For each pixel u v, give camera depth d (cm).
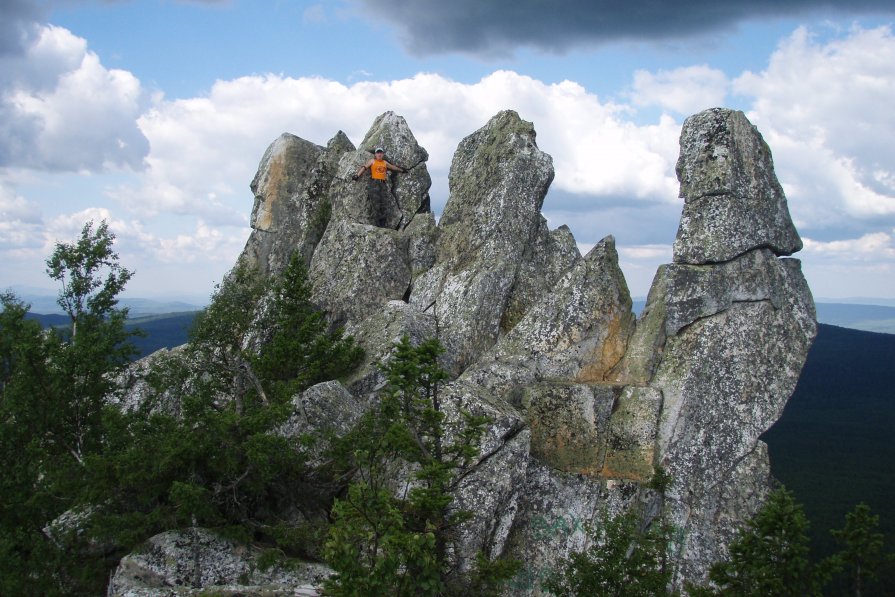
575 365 3150
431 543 1850
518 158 3775
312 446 2650
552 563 2648
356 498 1909
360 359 3303
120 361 3500
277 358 3241
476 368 3139
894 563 2045
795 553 1927
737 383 2975
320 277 3991
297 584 2350
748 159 3108
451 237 3888
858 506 2058
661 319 3102
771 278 3061
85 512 2647
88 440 3203
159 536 2405
